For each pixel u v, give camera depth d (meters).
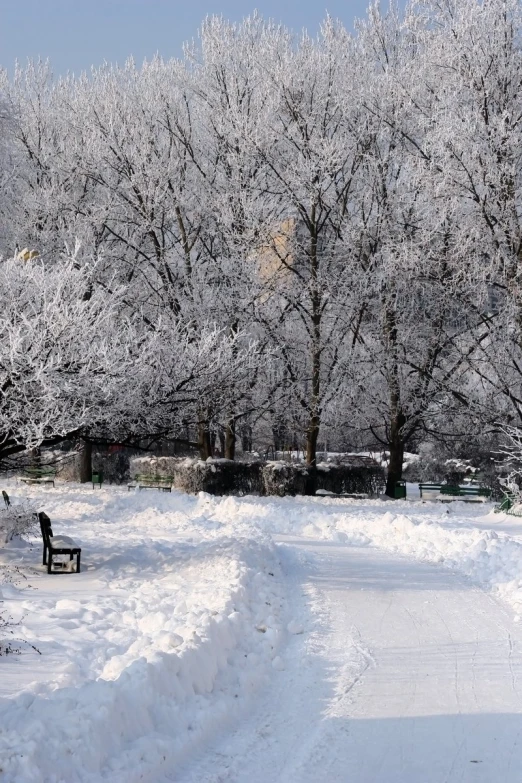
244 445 45.06
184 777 5.52
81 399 12.75
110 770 5.20
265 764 5.81
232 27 31.47
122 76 32.44
